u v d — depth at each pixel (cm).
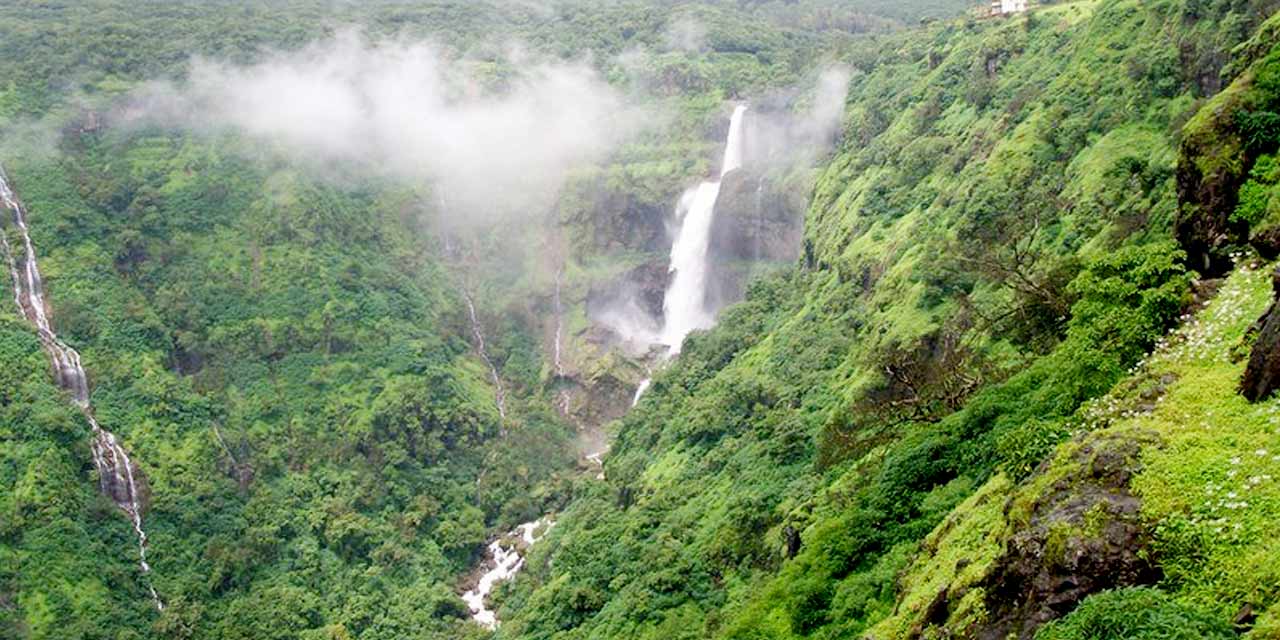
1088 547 1661
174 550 8125
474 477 9938
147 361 9488
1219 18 5750
